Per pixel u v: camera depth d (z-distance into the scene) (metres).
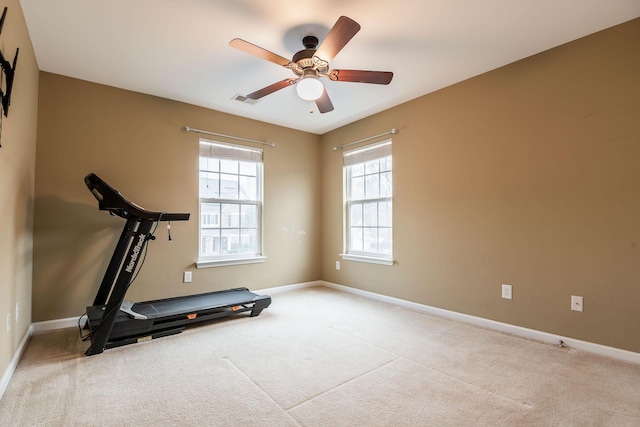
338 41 1.99
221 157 3.95
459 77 3.10
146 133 3.41
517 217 2.77
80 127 3.06
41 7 2.06
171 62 2.78
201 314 2.94
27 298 2.57
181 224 3.60
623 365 2.16
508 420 1.59
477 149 3.05
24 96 2.28
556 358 2.28
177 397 1.80
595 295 2.35
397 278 3.78
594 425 1.55
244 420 1.60
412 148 3.62
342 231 4.56
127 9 2.09
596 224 2.35
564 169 2.51
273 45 2.53
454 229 3.22
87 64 2.80
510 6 2.07
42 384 1.92
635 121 2.20
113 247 3.18
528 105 2.71
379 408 1.70
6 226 1.89
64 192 2.96
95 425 1.55
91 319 2.53
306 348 2.50
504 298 2.85
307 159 4.79
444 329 2.91
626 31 2.24
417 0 2.02
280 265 4.45
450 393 1.84
